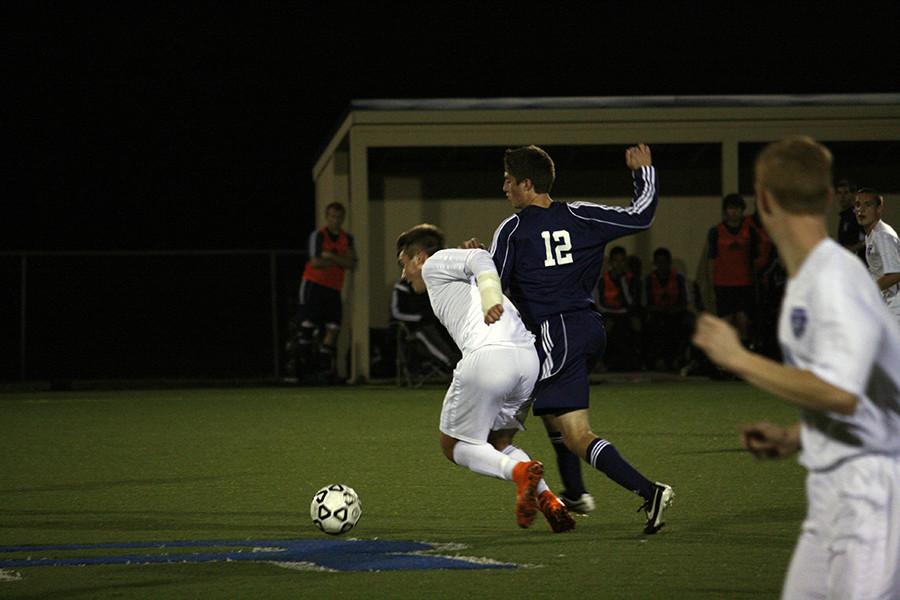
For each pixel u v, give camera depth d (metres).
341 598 15.52
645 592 15.75
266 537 20.06
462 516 21.98
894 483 9.69
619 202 61.19
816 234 9.79
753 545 18.92
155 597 15.63
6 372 63.03
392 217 60.38
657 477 26.52
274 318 63.72
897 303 28.98
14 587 16.23
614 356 57.47
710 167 61.31
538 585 16.17
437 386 53.53
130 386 60.50
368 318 56.06
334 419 40.38
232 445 33.53
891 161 60.66
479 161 60.56
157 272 64.56
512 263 20.23
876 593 9.62
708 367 55.03
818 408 9.28
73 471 28.64
